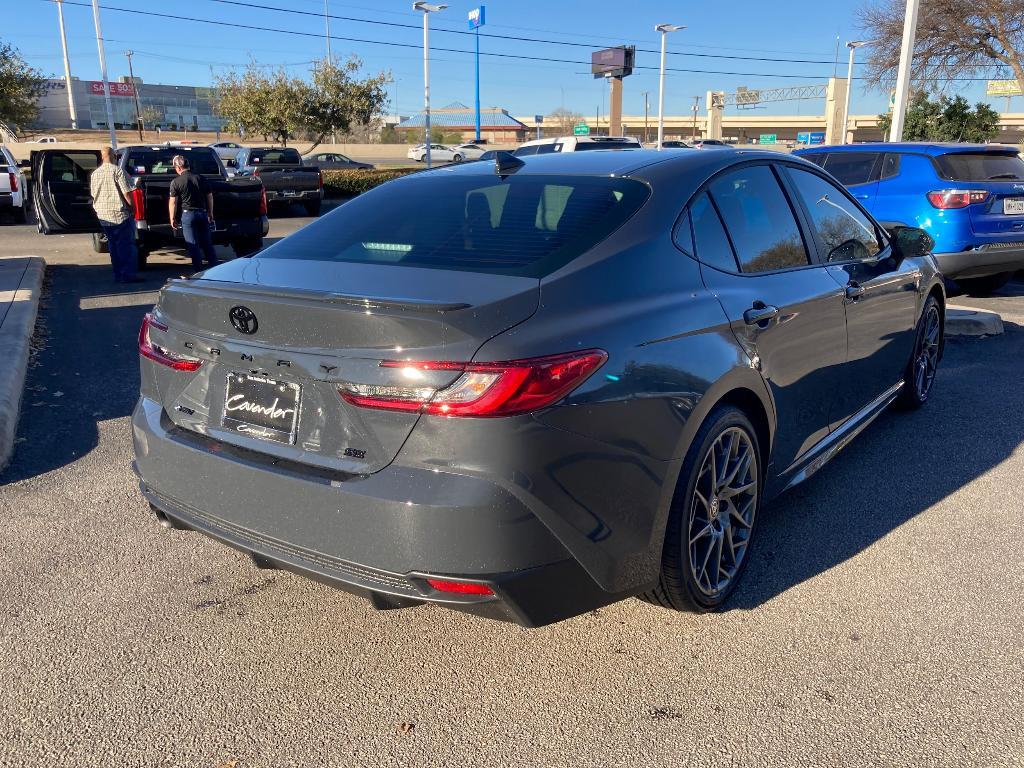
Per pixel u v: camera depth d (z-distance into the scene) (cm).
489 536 221
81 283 1062
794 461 355
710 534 295
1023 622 299
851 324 390
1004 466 446
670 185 307
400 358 223
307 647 290
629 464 247
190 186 1060
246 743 241
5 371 570
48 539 369
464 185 335
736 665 276
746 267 326
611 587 251
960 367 653
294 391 246
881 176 936
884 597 317
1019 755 232
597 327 246
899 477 433
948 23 2872
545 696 262
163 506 285
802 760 232
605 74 3531
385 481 226
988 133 2652
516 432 220
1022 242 899
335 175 2597
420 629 301
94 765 232
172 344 281
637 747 238
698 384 270
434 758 235
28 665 277
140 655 284
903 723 246
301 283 261
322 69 3550
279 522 247
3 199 1833
